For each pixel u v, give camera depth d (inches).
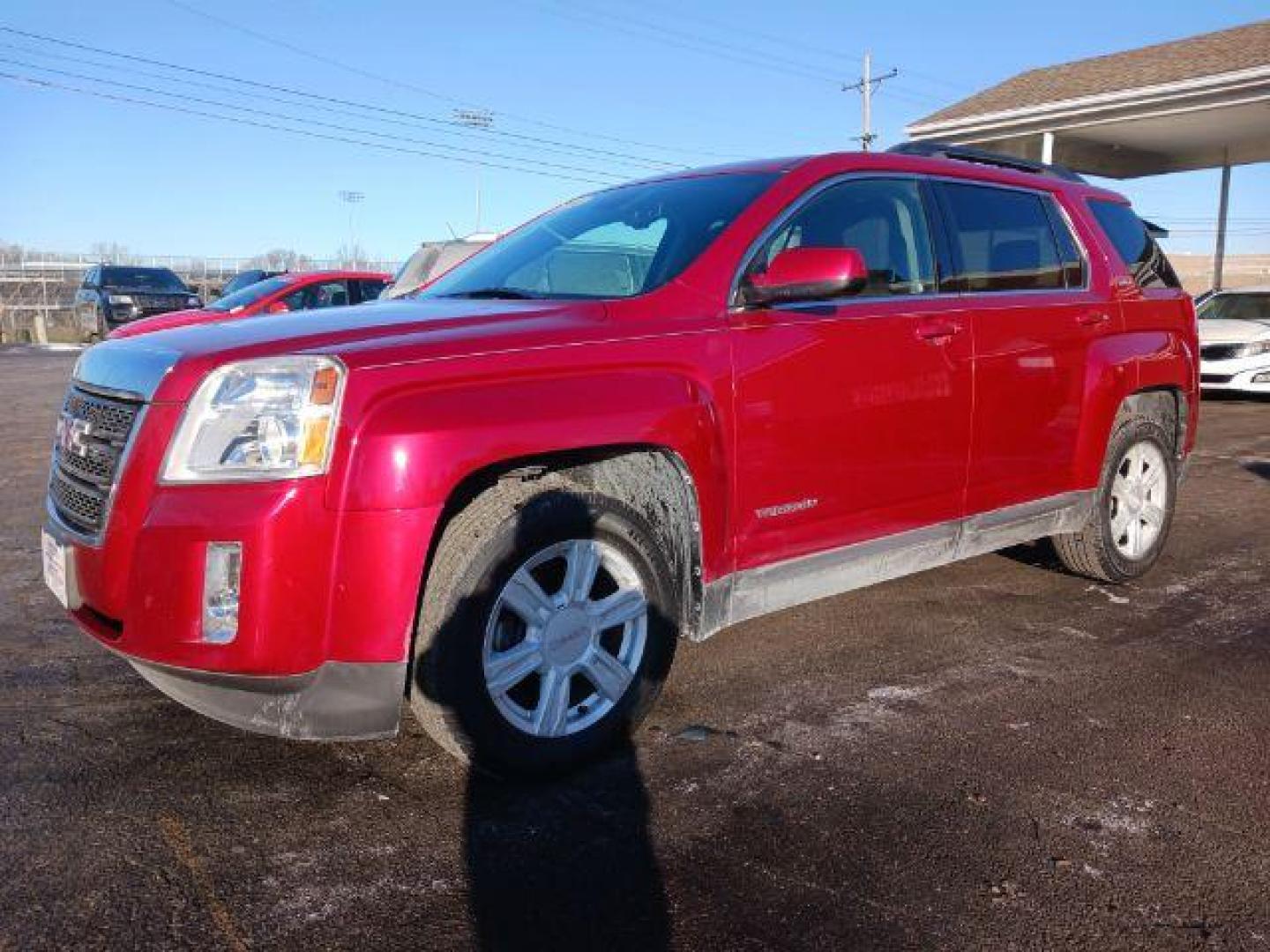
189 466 108.6
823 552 150.3
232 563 105.7
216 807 117.9
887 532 158.7
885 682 157.6
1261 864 109.1
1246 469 352.8
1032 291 184.4
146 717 141.7
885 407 154.2
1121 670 163.6
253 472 106.7
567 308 130.7
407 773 126.8
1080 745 136.6
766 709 147.3
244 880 104.0
